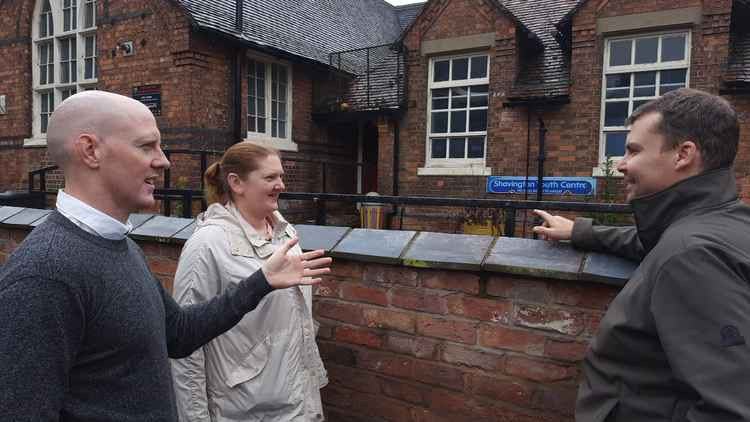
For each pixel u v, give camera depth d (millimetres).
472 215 9359
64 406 1083
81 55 10414
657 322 1043
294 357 1802
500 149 9336
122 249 1220
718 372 935
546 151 8930
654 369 1107
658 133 1208
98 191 1173
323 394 2365
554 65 9305
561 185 8781
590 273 1678
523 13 11117
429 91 10266
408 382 2145
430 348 2088
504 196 9312
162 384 1254
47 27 10977
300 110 11203
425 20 10039
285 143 10758
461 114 10062
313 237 2404
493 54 9414
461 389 2023
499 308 1935
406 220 9922
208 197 1983
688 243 1043
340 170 12352
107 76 9633
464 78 10039
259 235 1889
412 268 2111
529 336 1879
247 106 9922
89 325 1098
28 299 995
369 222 9516
